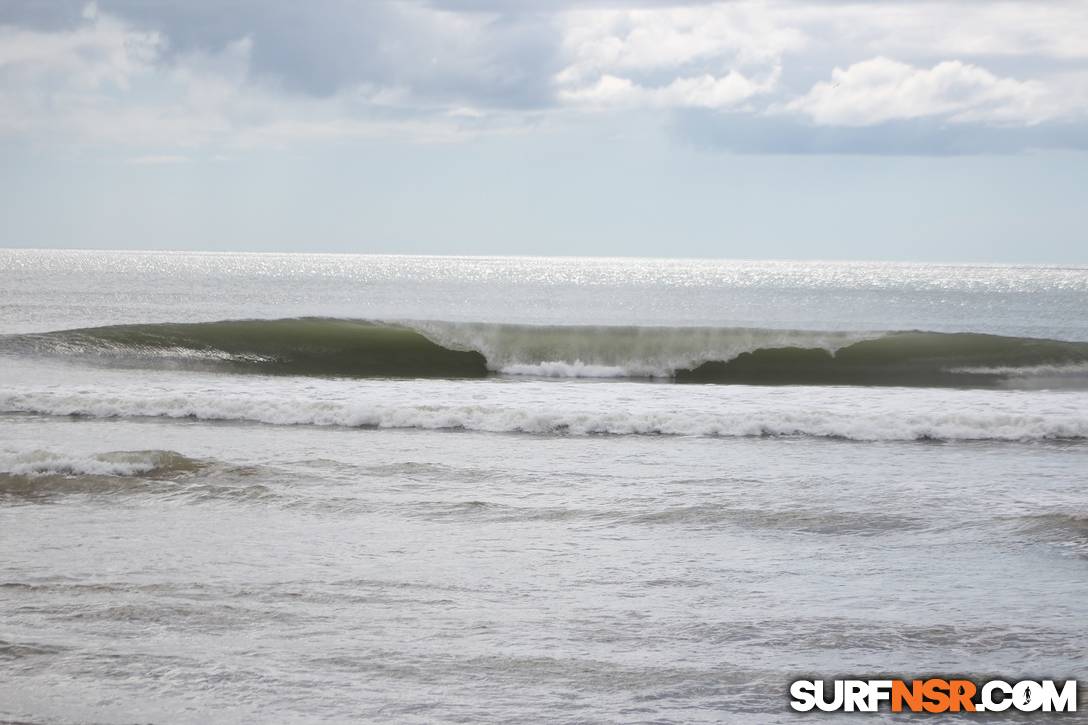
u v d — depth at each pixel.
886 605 31.23
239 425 63.38
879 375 97.75
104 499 44.00
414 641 27.81
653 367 101.25
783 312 169.50
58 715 23.11
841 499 45.16
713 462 53.53
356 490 46.22
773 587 32.97
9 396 66.81
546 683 25.25
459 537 38.75
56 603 30.31
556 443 58.84
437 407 65.00
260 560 35.19
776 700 24.53
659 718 23.45
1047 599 31.88
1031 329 144.12
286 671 25.69
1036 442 60.22
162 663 26.06
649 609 30.69
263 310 165.75
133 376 84.88
